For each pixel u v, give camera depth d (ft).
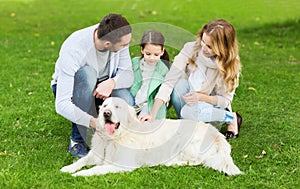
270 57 36.27
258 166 17.74
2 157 18.07
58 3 63.10
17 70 31.14
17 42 40.06
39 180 16.03
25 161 17.65
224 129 21.76
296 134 21.01
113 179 16.14
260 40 42.63
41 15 54.29
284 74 30.99
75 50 17.71
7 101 24.97
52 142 19.84
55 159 18.08
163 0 63.16
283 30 46.14
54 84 19.25
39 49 37.65
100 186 15.62
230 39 18.79
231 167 16.96
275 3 59.06
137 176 16.42
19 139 20.03
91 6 60.39
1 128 21.17
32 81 28.76
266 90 27.61
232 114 20.72
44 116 22.90
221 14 55.01
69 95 17.72
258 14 54.65
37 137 20.48
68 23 49.57
